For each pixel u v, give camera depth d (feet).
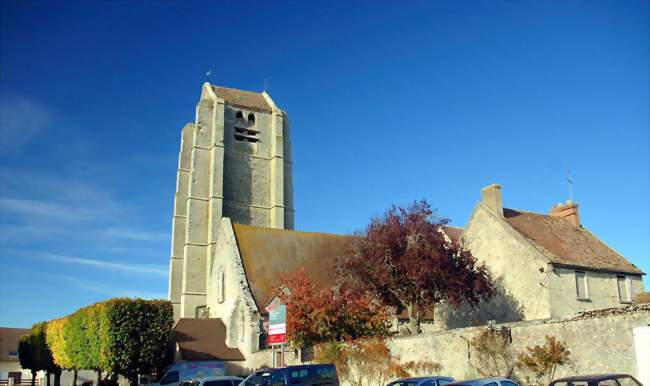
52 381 237.66
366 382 87.30
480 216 121.80
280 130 228.63
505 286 112.37
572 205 129.18
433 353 78.74
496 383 51.62
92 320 124.06
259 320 132.98
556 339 65.10
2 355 270.05
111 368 118.83
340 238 166.81
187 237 200.64
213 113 217.15
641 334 57.06
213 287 167.73
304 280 115.03
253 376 69.31
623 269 114.01
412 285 108.06
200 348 132.98
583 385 45.11
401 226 109.19
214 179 206.49
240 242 155.63
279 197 219.61
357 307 103.50
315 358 97.71
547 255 105.70
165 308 126.93
